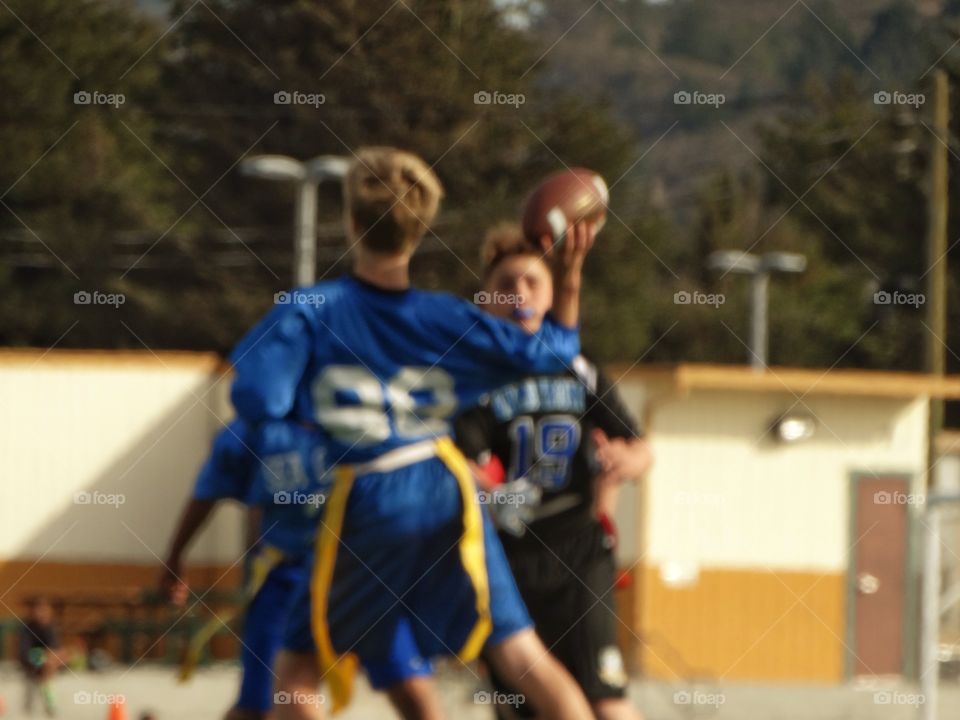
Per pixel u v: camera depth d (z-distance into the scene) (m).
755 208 60.44
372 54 46.62
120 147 47.47
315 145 46.53
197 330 45.22
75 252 45.44
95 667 24.38
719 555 28.55
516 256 7.13
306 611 5.81
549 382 7.70
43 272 46.09
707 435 28.58
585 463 7.77
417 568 5.78
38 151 46.00
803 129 60.41
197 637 8.08
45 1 47.69
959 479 31.92
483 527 5.86
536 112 48.47
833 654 28.55
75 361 29.05
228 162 46.69
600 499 7.72
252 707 7.75
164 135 47.91
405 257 5.89
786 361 56.88
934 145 34.53
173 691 20.50
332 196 46.22
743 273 58.66
